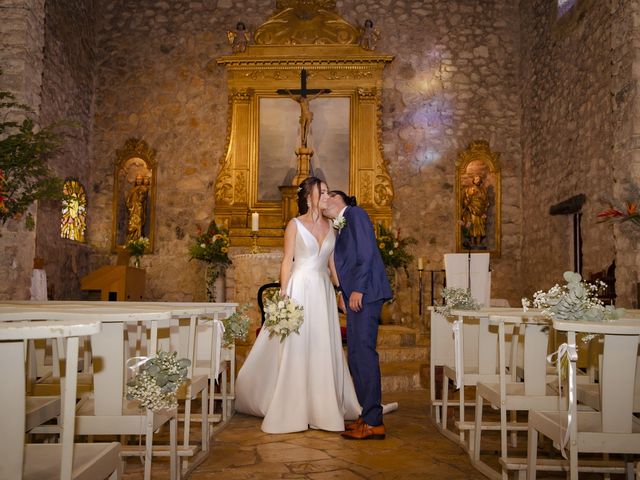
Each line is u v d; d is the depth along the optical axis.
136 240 9.96
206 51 10.49
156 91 10.43
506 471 2.80
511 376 3.47
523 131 10.03
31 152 4.45
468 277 6.43
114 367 2.36
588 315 2.14
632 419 2.28
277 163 10.22
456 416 4.44
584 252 7.59
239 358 6.07
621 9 5.54
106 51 10.52
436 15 10.44
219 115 10.39
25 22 5.06
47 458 1.80
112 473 1.92
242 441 3.61
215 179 10.26
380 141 10.11
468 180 10.14
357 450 3.42
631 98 5.38
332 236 4.00
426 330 9.69
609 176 6.89
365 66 10.23
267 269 7.28
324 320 3.92
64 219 9.39
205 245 9.44
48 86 8.66
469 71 10.33
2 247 4.98
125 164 10.30
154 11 10.56
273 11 10.52
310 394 3.88
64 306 2.94
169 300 10.06
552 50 8.84
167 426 3.96
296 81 10.29
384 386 5.67
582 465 2.77
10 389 1.50
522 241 9.95
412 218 10.12
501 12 10.41
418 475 2.97
